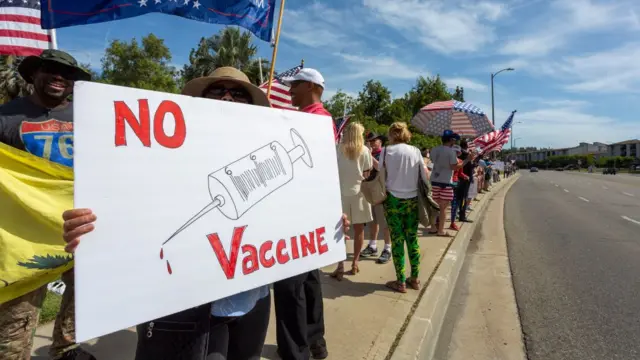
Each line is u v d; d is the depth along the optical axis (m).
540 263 5.37
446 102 8.05
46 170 1.95
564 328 3.33
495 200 13.95
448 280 4.09
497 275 4.85
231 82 1.69
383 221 4.66
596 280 4.58
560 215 10.12
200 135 1.37
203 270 1.35
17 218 1.85
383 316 3.07
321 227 1.83
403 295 3.53
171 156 1.29
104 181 1.15
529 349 2.99
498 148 12.87
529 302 3.93
